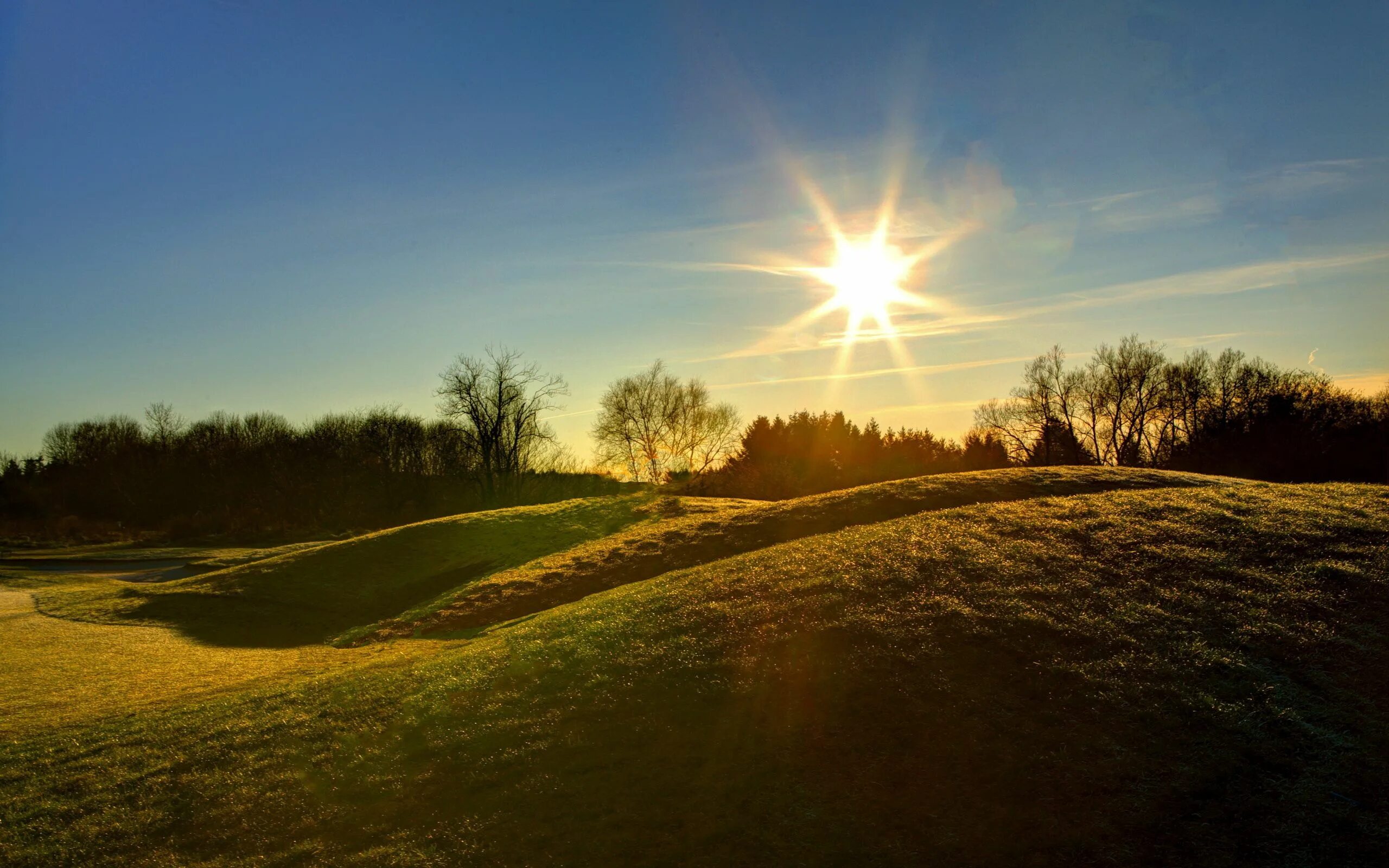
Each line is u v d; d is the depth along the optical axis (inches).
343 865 348.8
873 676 440.5
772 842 330.6
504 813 371.2
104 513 3464.6
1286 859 301.7
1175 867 301.1
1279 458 2322.8
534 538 1466.5
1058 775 352.2
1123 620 482.0
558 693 488.1
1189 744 365.7
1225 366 2709.2
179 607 1234.6
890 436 3304.6
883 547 674.8
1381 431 2246.6
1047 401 2994.6
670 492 2197.3
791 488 2230.6
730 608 579.8
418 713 506.6
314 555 1486.2
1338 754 354.6
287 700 593.9
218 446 3590.1
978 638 469.7
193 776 464.8
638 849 335.6
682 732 417.7
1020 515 739.4
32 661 908.6
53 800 455.2
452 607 1094.4
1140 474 1178.6
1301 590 508.1
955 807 340.5
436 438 3582.7
